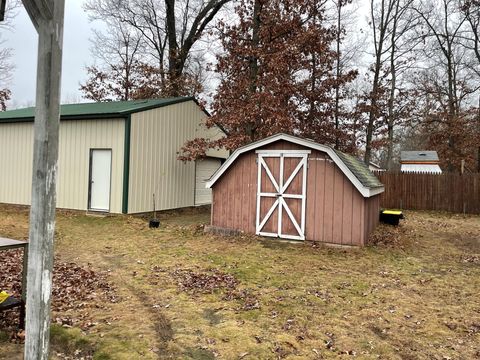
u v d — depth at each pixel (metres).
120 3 27.08
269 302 5.61
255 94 13.87
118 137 12.82
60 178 13.75
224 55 17.16
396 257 8.68
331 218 9.55
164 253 8.51
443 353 4.26
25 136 14.65
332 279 6.88
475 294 6.28
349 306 5.58
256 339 4.36
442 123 26.30
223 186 10.92
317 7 15.55
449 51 25.97
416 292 6.33
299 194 9.88
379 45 23.50
